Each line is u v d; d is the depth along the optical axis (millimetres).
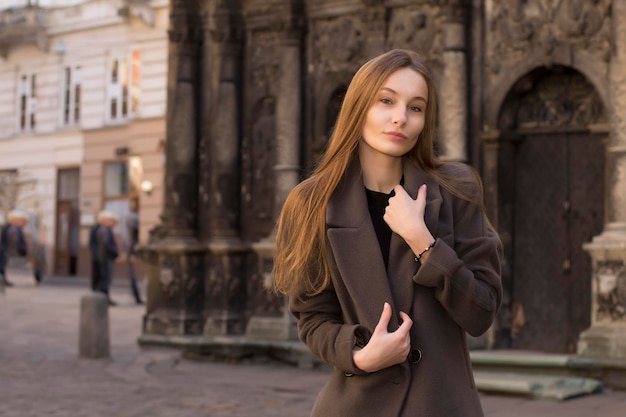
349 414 2422
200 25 12633
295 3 11875
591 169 10289
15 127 36094
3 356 11672
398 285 2439
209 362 11648
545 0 10219
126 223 31984
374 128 2521
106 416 7828
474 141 10656
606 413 7902
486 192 10531
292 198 2584
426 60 10930
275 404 8523
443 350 2422
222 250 12133
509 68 10453
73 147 34031
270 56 12180
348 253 2459
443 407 2383
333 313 2555
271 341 11406
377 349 2328
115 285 29547
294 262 2521
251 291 12164
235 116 12305
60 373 10336
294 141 11812
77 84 34188
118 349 12469
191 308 12391
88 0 33469
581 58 9984
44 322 16250
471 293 2375
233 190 12266
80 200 33562
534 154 10602
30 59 35594
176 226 12500
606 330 9391
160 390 9281
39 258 27781
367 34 11367
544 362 9430
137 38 31312
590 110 10305
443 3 10633
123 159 32094
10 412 7938
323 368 10930
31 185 35438
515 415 7816
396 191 2471
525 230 10586
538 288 10469
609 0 9797
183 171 12523
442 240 2445
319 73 11828
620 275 9383
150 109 30844
